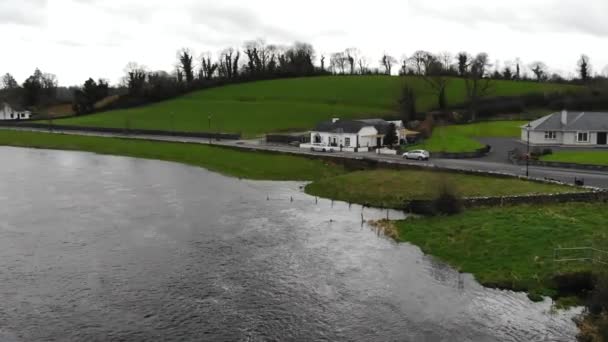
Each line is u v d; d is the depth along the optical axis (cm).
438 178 7525
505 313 3859
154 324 3750
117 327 3706
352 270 4700
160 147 12525
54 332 3638
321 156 10056
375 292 4244
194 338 3572
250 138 13725
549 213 5656
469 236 5256
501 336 3553
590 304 3784
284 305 4038
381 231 5775
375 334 3606
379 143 11656
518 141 11706
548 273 4322
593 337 3462
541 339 3509
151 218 6384
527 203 6106
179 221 6247
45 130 16288
